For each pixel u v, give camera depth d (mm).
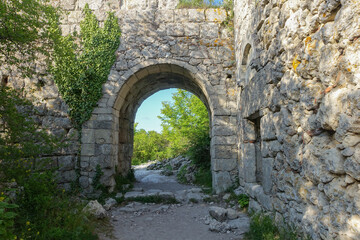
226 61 8047
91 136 7621
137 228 4961
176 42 8102
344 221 2332
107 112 7730
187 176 10617
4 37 4793
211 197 7164
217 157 7648
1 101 4562
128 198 7156
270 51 4203
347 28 2250
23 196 4047
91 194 7336
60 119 7637
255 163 6141
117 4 8258
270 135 4262
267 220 4086
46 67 7684
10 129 4773
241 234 4430
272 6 4133
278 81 3980
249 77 6074
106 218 5348
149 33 8117
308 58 2955
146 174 13203
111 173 7602
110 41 7953
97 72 7789
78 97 7738
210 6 8383
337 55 2467
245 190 6258
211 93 7926
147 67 8039
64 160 7445
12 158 4508
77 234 3754
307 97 3000
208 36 8156
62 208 4367
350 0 2207
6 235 2760
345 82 2328
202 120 15602
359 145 2180
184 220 5504
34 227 3578
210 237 4430
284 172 3725
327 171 2619
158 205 6832
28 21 4746
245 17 6336
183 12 8242
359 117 2129
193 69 8008
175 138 18297
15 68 7531
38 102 7258
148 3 8297
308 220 2953
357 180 2207
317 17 2812
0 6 4367
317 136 2820
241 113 6832
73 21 8070
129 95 9227
